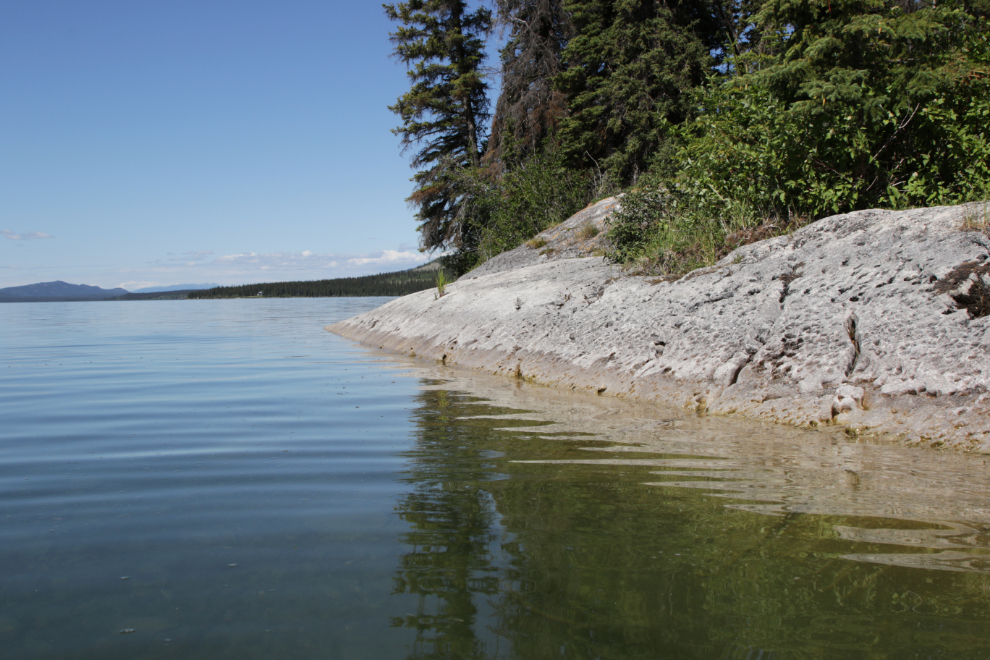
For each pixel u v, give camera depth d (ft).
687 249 24.85
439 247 87.45
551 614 5.93
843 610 5.90
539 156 67.00
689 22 58.59
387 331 34.30
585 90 66.03
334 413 15.83
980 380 12.66
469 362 25.09
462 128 89.40
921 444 12.22
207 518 8.54
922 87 20.42
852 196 21.97
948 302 14.75
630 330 20.66
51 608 6.16
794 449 12.08
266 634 5.66
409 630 5.69
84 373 23.40
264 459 11.53
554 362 21.45
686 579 6.57
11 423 14.84
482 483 10.01
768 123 23.07
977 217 17.10
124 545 7.66
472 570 6.88
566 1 66.59
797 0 22.43
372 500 9.22
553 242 44.70
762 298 18.35
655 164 40.47
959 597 6.12
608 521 8.27
